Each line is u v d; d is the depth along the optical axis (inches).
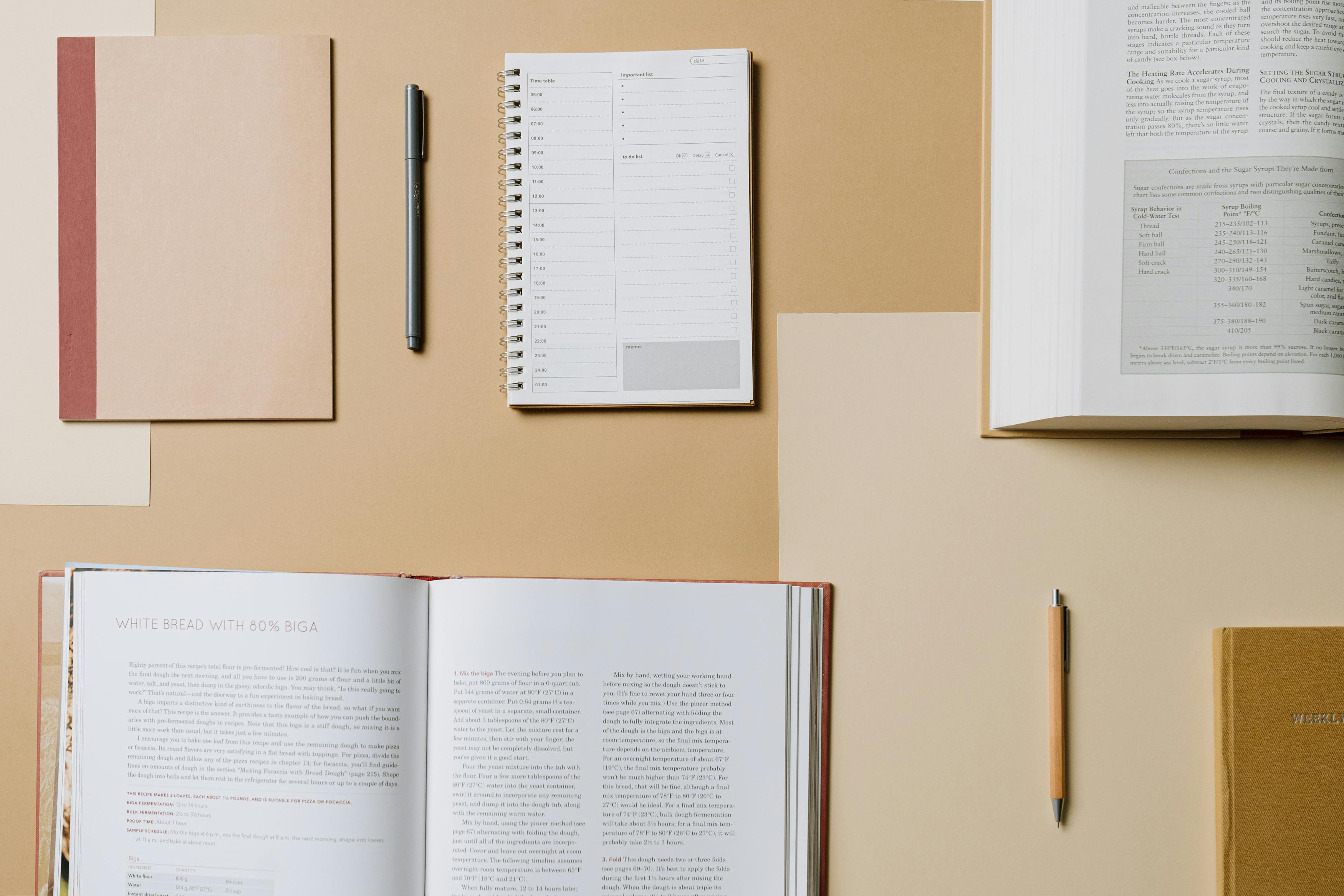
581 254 26.1
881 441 26.2
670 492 26.2
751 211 26.1
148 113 26.4
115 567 25.8
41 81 26.5
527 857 24.8
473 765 25.0
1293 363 21.3
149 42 26.4
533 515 26.3
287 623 24.9
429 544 26.3
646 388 26.0
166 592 25.2
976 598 25.9
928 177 26.3
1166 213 21.6
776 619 25.5
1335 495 25.8
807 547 26.1
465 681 25.1
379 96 26.5
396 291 26.5
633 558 26.2
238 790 24.7
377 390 26.4
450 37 26.5
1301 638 24.7
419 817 24.9
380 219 26.5
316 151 26.4
